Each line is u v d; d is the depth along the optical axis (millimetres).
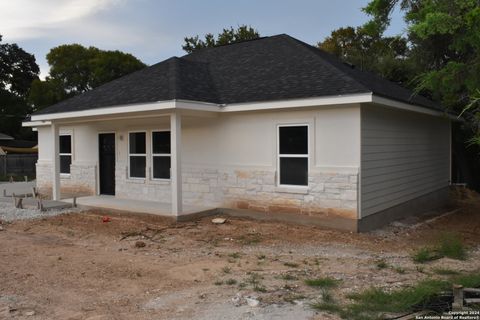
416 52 15586
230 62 14141
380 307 5266
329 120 10391
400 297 5535
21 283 6523
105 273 7043
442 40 13977
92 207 13016
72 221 11617
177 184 11242
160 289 6246
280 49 13719
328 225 10484
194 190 12836
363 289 6121
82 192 16000
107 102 12391
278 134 11203
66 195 16547
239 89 12023
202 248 8828
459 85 9805
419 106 12305
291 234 10000
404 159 12789
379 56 23062
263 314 5145
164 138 13602
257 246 9023
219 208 12320
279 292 6023
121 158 14664
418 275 6973
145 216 11867
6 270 7191
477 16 7812
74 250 8641
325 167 10469
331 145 10383
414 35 13656
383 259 8102
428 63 15172
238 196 11953
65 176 16547
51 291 6168
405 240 10031
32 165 37812
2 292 6113
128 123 14305
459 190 18953
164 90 11422
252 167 11672
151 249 8742
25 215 12375
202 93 11781
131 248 8828
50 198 15953
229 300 5695
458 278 6422
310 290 6125
